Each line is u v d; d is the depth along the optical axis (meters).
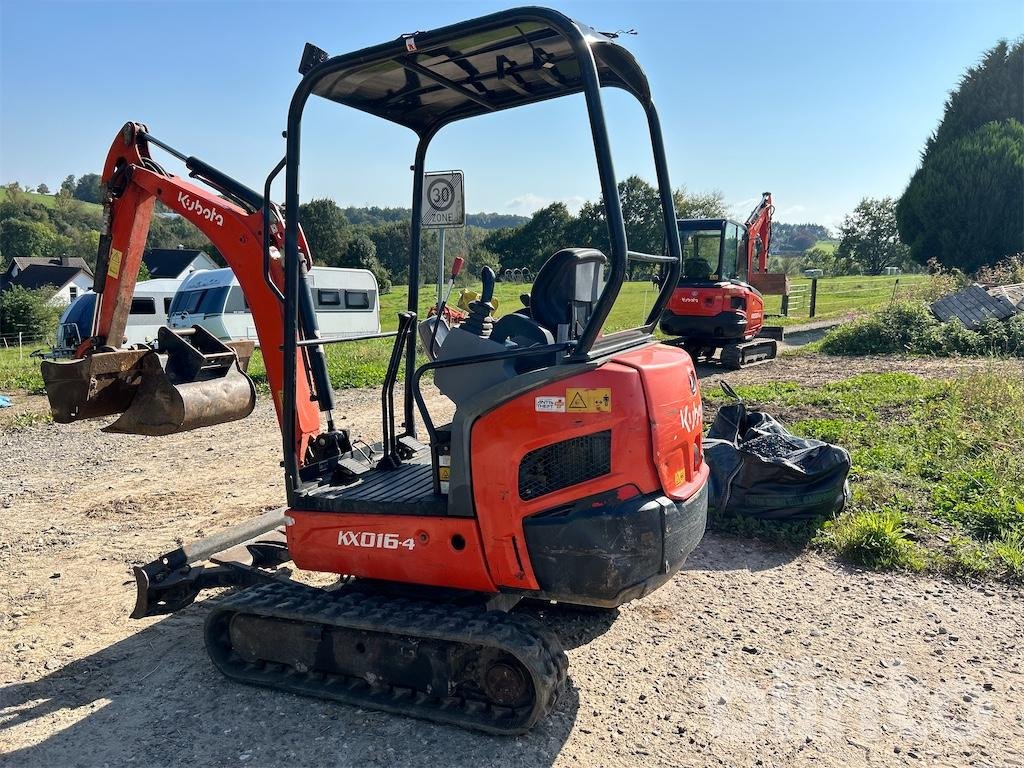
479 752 3.51
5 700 4.01
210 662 4.37
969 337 15.39
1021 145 30.84
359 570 3.96
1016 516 5.91
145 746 3.59
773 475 6.06
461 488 3.60
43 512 7.10
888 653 4.37
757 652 4.39
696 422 3.97
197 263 59.41
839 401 10.07
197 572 4.41
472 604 3.94
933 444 7.75
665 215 4.29
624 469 3.43
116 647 4.57
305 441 4.78
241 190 5.10
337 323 24.88
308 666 3.98
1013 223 30.77
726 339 14.94
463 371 3.85
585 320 4.08
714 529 6.18
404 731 3.68
